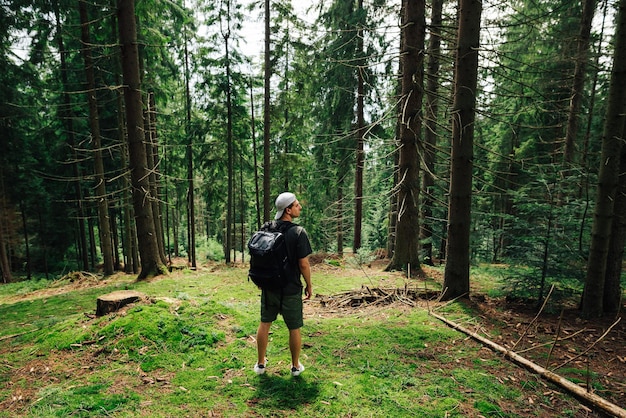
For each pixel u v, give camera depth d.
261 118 16.47
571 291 5.00
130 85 8.05
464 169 5.45
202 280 8.23
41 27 10.96
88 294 7.22
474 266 9.20
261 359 3.21
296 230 3.12
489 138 16.72
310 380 3.14
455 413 2.65
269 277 2.98
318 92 13.88
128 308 4.41
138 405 2.72
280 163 13.92
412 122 7.32
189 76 14.28
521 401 2.84
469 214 5.57
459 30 5.34
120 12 7.83
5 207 14.44
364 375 3.24
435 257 11.87
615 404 2.77
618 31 4.30
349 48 12.24
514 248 5.27
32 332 4.39
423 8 6.80
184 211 23.27
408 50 6.94
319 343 3.96
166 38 11.76
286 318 3.10
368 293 6.04
